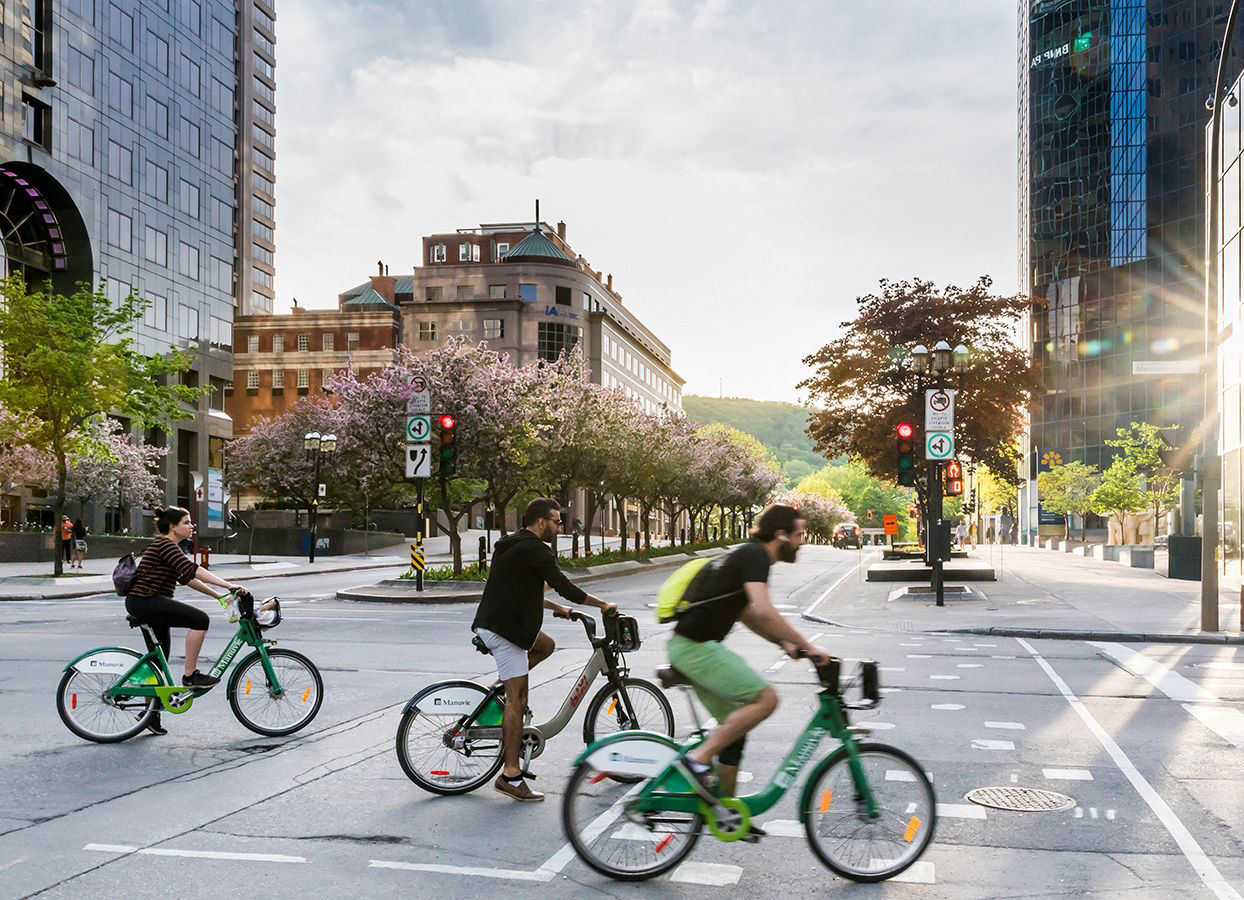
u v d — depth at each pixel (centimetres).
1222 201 3584
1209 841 624
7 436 3534
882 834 560
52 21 5847
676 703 1062
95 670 892
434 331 10625
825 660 554
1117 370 8888
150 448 5219
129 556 910
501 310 10556
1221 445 3594
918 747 883
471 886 539
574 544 4484
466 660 1439
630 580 3709
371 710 1047
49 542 4600
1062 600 2503
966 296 3638
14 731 934
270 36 12694
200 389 3812
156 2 6844
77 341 3350
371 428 3150
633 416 4831
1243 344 3322
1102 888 542
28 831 633
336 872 559
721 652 564
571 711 741
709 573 569
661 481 5219
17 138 5584
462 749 723
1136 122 8900
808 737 562
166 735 920
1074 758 844
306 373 10338
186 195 7138
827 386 3684
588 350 11100
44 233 6025
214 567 4116
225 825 647
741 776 767
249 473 7250
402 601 2547
